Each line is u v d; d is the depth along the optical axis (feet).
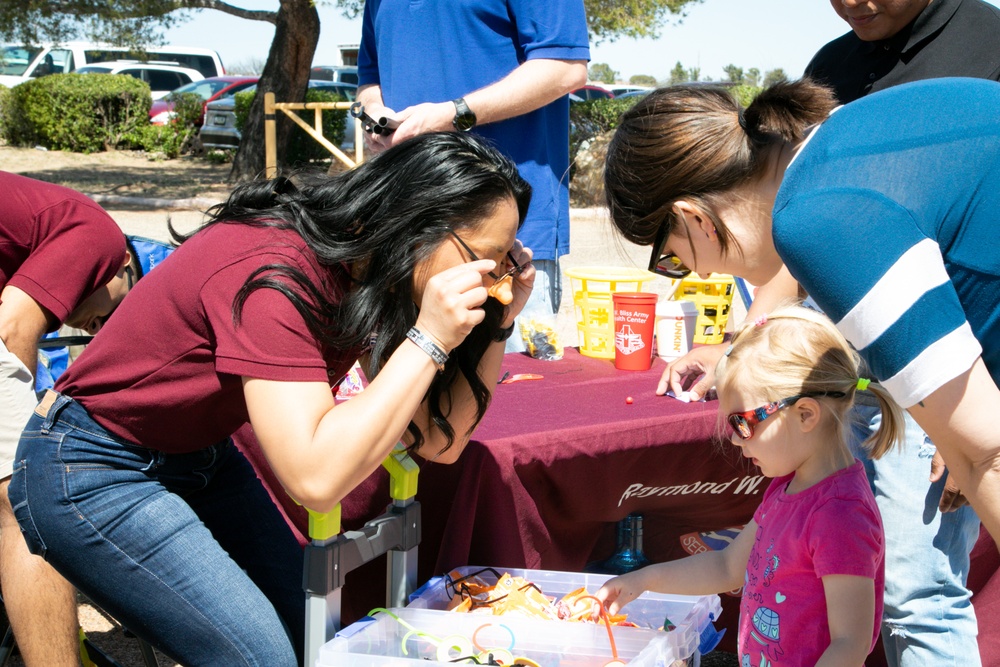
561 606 6.43
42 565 7.07
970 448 4.15
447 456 6.73
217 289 5.51
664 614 6.84
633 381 9.06
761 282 5.50
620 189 5.62
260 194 5.94
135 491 6.14
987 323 4.40
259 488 7.19
